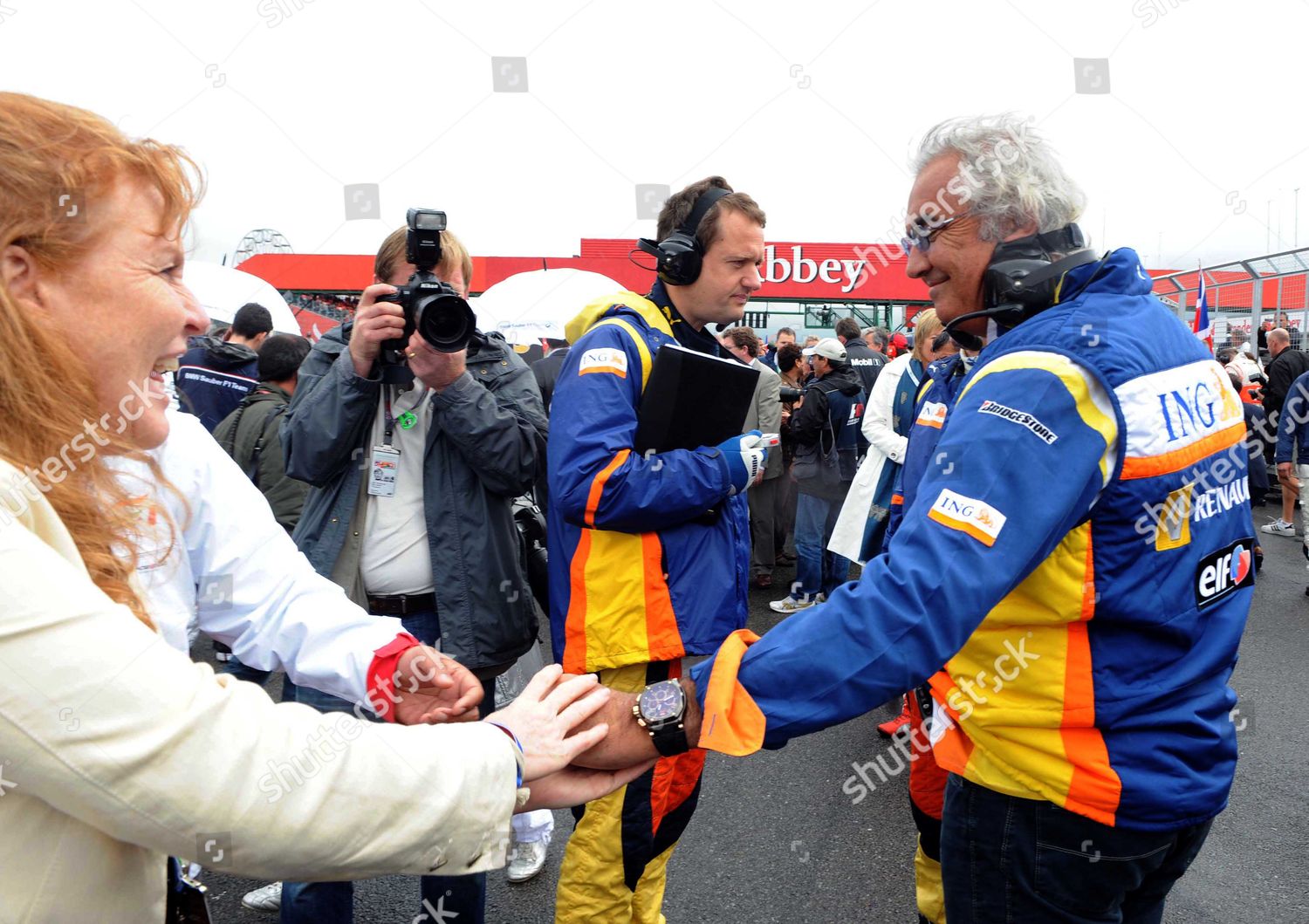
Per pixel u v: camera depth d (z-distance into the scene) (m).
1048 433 0.96
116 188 0.68
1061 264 1.10
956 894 1.22
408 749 0.72
